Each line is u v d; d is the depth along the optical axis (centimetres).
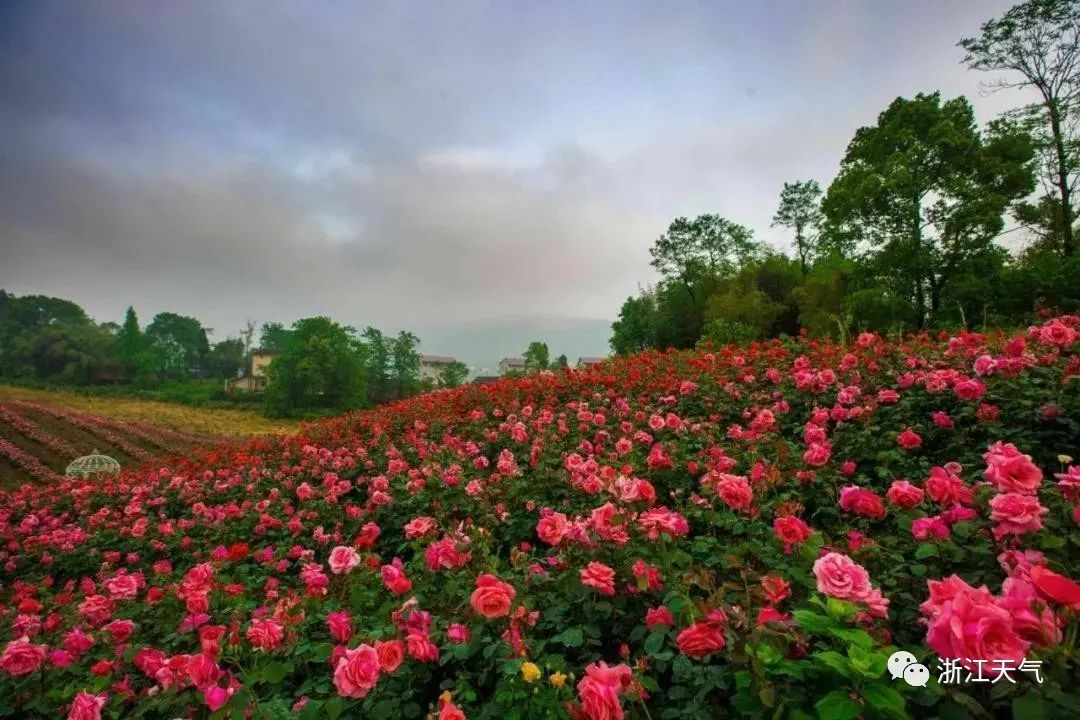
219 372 9206
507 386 1005
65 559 676
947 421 381
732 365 735
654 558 230
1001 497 177
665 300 4509
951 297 1836
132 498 856
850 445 392
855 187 2042
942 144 1856
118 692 254
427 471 494
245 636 255
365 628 256
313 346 5003
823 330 2291
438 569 264
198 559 567
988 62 2047
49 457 2419
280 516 588
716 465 346
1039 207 1989
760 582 191
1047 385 390
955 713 128
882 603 146
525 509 399
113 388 6050
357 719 203
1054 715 115
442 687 209
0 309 7844
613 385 820
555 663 194
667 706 183
